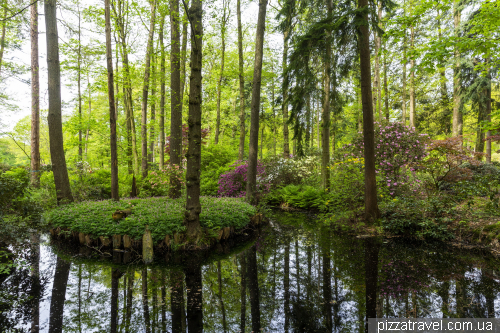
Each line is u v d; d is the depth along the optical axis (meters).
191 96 5.86
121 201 7.97
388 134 8.75
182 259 5.55
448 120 16.59
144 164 12.29
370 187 7.30
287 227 8.40
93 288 4.20
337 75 7.93
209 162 14.73
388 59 15.65
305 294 3.89
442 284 4.09
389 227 6.88
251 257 5.61
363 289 3.99
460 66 12.64
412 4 10.97
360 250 5.89
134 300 3.78
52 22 7.79
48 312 3.46
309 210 11.18
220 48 15.95
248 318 3.26
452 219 6.35
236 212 7.47
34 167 11.30
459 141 6.97
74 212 7.03
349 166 8.52
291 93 9.12
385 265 4.96
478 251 5.60
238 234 7.49
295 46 8.21
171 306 3.61
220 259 5.53
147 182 11.20
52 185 10.85
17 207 6.65
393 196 8.09
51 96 7.88
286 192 11.90
